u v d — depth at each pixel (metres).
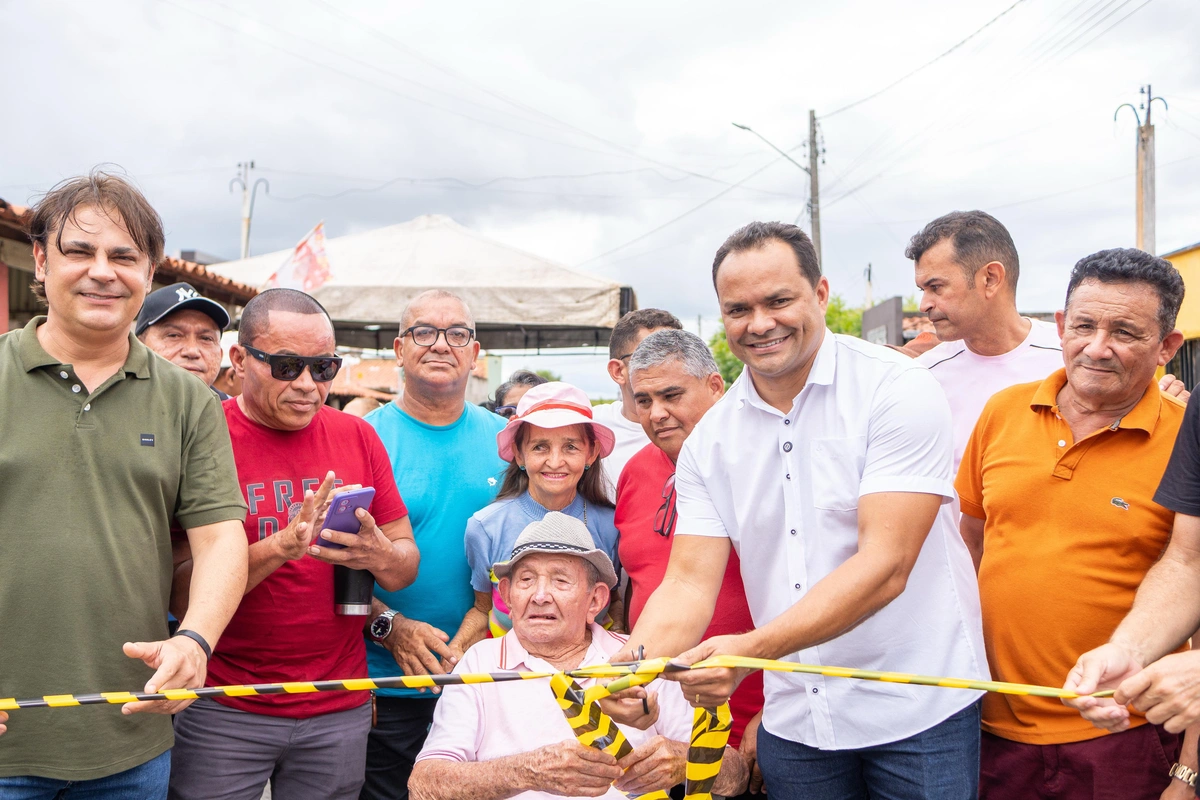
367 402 5.23
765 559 2.50
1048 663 2.50
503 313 8.77
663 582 2.55
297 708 2.71
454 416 3.50
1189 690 1.87
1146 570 2.43
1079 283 2.49
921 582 2.35
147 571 2.29
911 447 2.23
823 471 2.37
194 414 2.43
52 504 2.16
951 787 2.32
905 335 16.36
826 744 2.39
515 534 3.13
